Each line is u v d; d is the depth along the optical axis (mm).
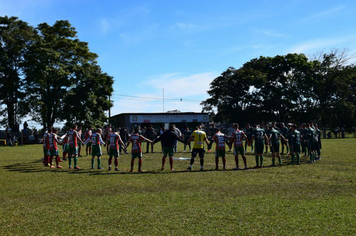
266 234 5902
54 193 9625
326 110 64312
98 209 7727
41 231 6223
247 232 6012
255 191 9578
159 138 14727
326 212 7242
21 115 50125
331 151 24375
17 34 49250
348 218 6766
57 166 16125
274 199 8539
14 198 9023
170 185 10680
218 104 67625
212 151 26125
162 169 14797
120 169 15219
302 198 8648
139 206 7953
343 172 13383
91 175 13164
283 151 23344
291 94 63344
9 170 15047
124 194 9344
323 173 13117
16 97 49500
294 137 16562
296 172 13484
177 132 25594
